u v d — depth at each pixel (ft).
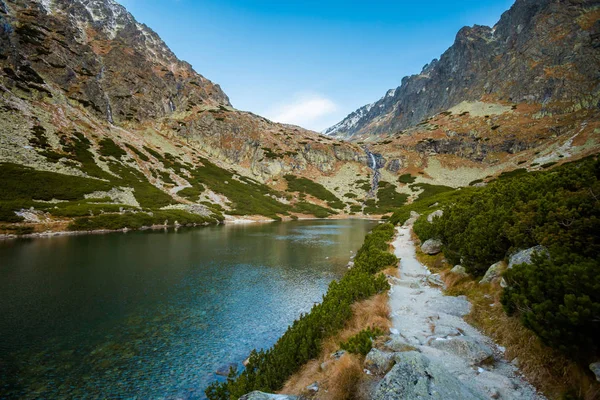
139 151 370.94
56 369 43.50
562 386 19.36
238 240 175.42
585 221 28.66
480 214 56.70
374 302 40.98
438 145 527.81
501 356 25.55
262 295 78.02
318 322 38.19
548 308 21.03
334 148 558.56
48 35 413.18
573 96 460.96
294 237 192.44
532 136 435.94
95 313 63.87
